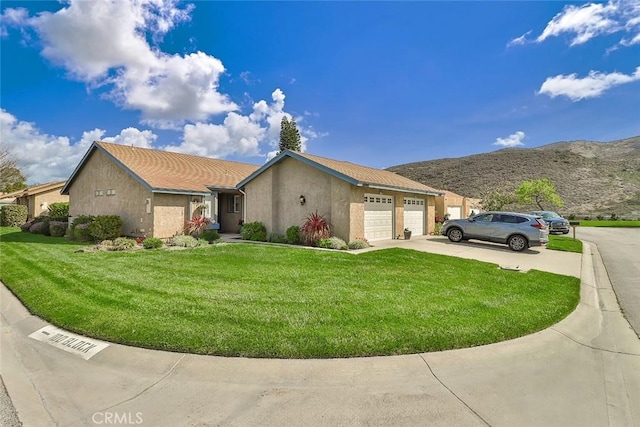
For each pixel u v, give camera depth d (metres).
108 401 2.98
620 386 3.25
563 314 5.32
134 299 5.66
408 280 7.21
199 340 4.06
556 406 2.90
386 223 15.42
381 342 4.02
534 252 12.39
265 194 15.36
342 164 15.73
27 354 3.97
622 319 5.34
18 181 36.62
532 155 63.38
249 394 3.07
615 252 13.03
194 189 16.03
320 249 11.98
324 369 3.50
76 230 15.37
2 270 8.41
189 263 9.11
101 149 16.86
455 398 3.00
